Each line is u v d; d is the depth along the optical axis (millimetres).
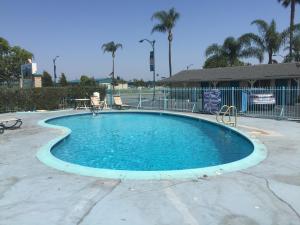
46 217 5375
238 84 33250
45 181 7230
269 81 30422
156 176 7410
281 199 5996
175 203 5875
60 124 20250
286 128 14883
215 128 17531
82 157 11672
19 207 5801
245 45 42031
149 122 20984
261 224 5043
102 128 18547
